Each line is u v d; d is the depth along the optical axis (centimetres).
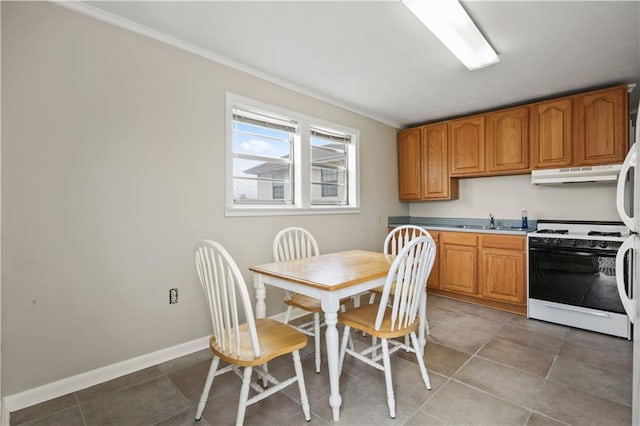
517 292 314
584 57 242
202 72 239
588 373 202
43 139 175
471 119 372
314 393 183
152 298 216
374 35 215
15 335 168
